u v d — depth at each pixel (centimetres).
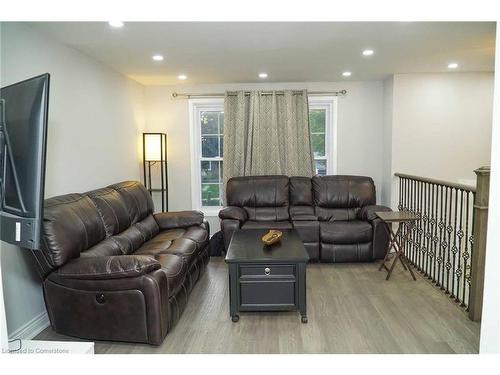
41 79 130
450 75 466
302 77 475
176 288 265
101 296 231
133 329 231
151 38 300
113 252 285
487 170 254
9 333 239
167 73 439
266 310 274
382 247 406
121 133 438
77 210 268
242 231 370
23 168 133
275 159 505
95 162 369
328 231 408
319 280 361
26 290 254
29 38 265
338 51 349
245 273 272
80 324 237
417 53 361
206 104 527
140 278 227
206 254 388
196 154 538
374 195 465
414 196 428
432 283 350
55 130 298
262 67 413
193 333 256
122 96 441
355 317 278
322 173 542
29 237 133
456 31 292
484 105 471
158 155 506
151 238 370
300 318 278
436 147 478
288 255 275
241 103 503
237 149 506
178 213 414
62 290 236
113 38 298
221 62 387
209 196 550
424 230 396
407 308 293
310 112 532
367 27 280
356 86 512
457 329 257
